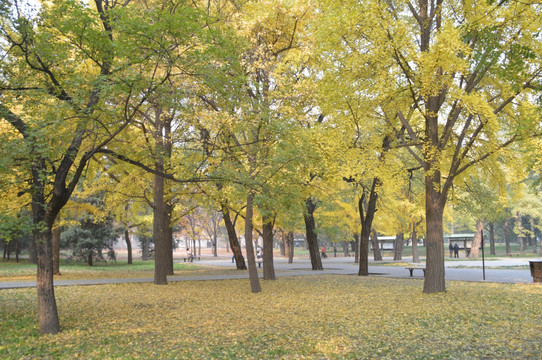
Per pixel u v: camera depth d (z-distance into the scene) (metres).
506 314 10.34
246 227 15.97
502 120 14.78
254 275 15.73
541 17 9.59
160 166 17.19
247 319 10.53
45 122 8.51
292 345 7.98
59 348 7.96
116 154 10.19
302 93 15.40
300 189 16.25
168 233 24.62
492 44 8.51
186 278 21.16
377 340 8.22
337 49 12.59
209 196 16.88
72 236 34.59
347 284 18.12
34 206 9.31
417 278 20.91
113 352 7.70
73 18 8.73
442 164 15.38
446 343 7.90
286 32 16.27
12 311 11.48
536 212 41.03
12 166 8.66
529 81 10.91
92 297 14.31
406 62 11.88
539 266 17.48
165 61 9.52
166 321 10.38
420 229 35.03
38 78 9.88
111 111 8.91
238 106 13.35
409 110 16.28
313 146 13.34
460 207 24.84
